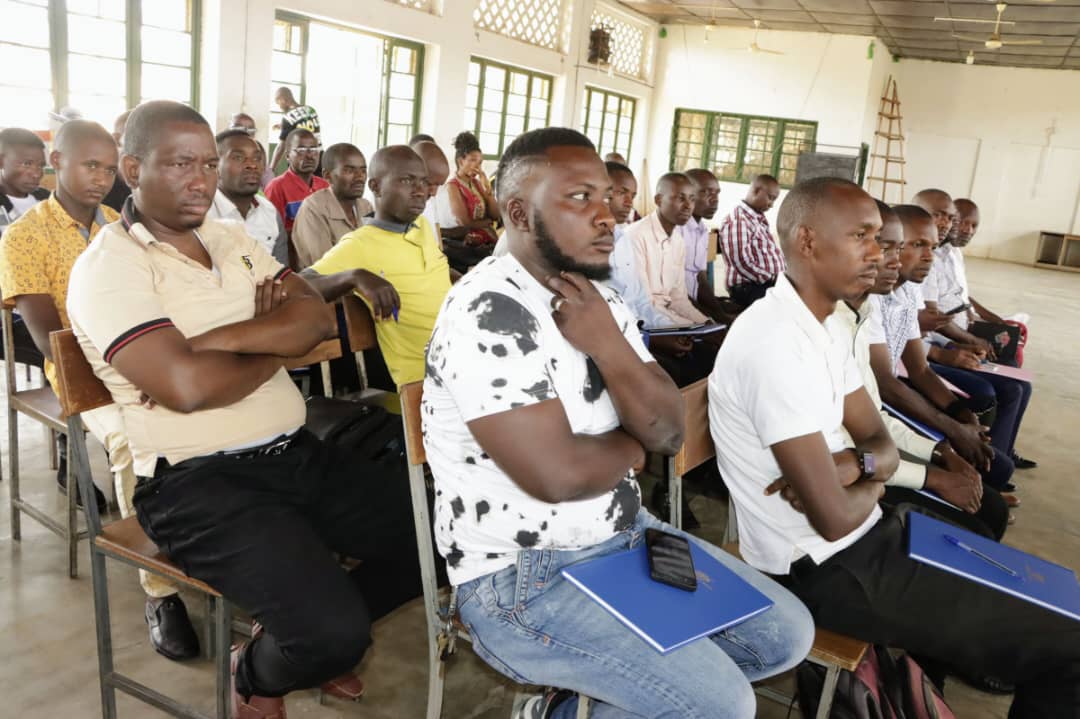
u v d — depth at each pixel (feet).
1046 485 11.45
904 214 8.38
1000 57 39.52
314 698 5.82
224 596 4.65
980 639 4.81
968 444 7.60
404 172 7.93
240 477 4.91
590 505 4.18
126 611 6.64
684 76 39.78
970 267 39.50
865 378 6.86
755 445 5.22
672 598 4.01
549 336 4.07
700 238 13.62
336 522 5.27
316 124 18.33
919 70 43.50
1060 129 41.78
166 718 5.44
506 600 4.05
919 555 5.01
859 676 5.10
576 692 4.25
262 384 5.23
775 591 4.61
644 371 4.13
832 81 37.14
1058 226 42.83
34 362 8.68
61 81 16.34
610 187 4.18
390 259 8.00
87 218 7.73
